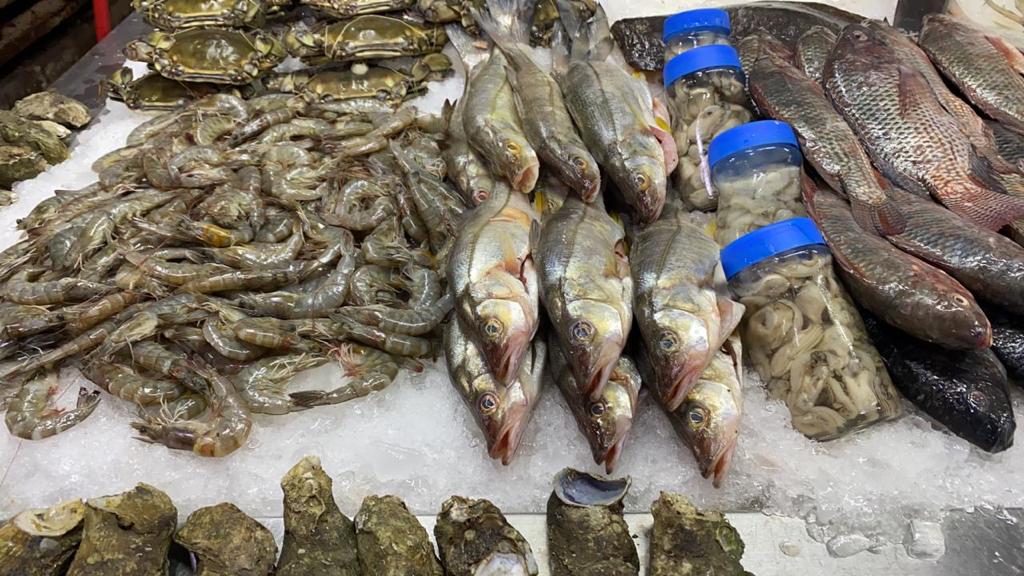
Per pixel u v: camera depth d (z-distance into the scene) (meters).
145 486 0.58
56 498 0.62
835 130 0.75
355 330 0.69
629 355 0.66
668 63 0.80
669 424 0.65
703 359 0.61
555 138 0.74
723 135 0.72
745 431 0.65
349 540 0.57
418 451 0.65
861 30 0.84
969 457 0.64
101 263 0.75
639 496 0.62
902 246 0.68
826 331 0.64
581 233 0.67
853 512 0.61
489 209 0.72
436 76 0.99
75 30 1.30
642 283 0.65
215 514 0.57
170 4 0.98
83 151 0.93
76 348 0.69
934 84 0.81
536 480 0.63
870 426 0.63
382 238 0.77
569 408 0.65
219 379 0.66
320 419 0.67
